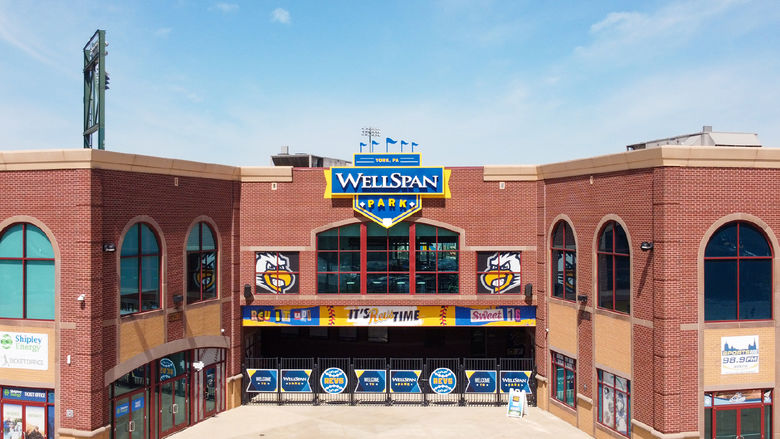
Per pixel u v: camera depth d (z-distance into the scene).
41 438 18.52
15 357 18.62
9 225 18.62
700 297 17.89
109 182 18.75
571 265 23.23
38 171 18.34
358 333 33.31
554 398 24.62
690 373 17.84
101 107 21.88
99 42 21.92
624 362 19.66
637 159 18.81
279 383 25.77
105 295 18.58
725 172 17.98
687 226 17.80
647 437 18.34
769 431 18.38
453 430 22.20
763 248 18.38
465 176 25.81
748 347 18.20
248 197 25.94
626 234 19.53
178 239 22.03
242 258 25.89
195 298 23.12
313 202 25.91
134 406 20.08
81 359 17.95
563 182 23.55
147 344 20.38
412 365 32.28
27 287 18.64
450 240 25.92
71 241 18.03
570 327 23.12
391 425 22.80
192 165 22.55
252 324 26.09
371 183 25.47
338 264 25.98
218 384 24.69
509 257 25.83
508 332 32.81
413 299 25.70
